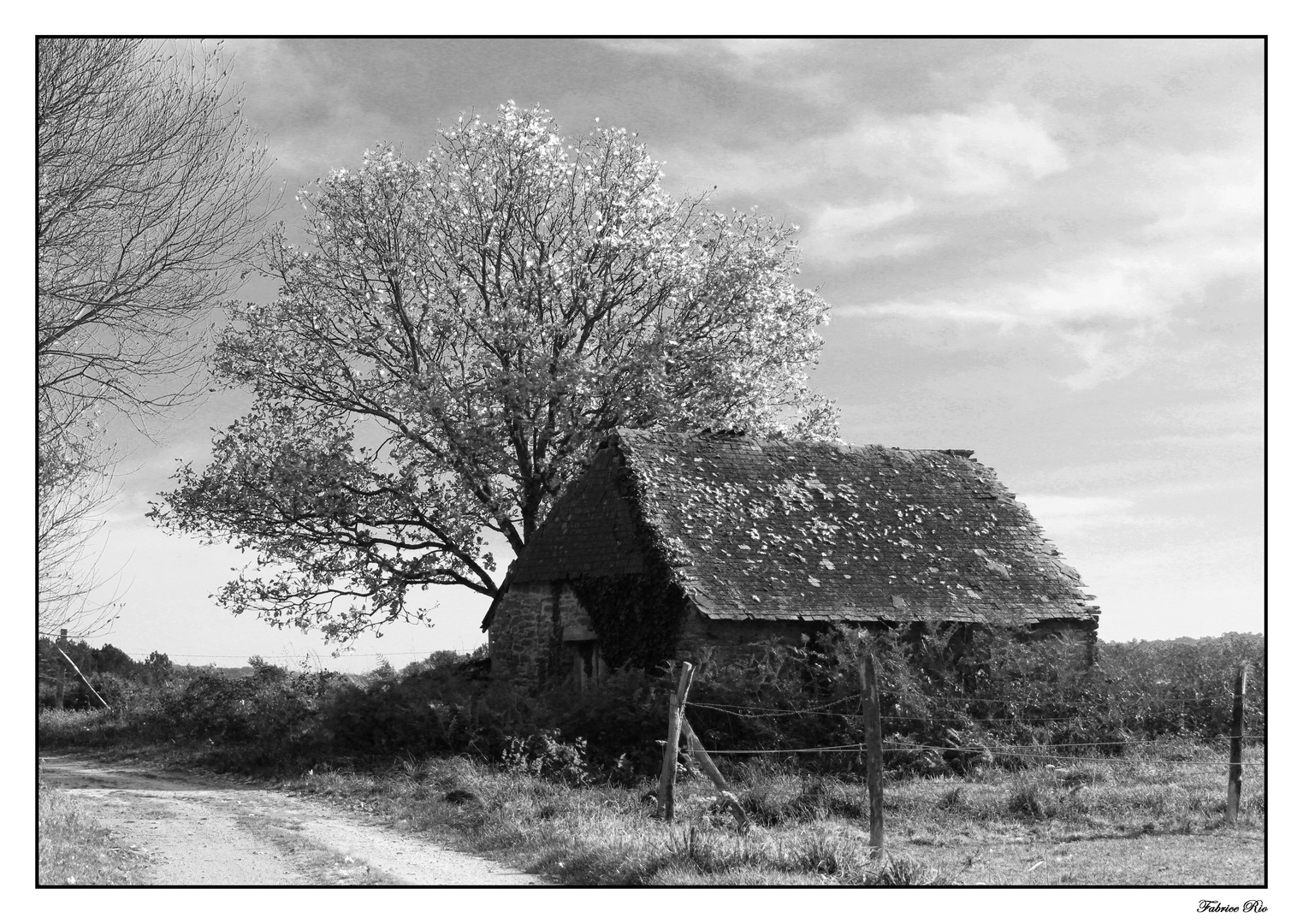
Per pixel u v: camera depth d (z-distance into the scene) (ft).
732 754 72.59
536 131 121.08
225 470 117.50
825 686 80.48
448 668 95.20
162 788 70.59
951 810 58.75
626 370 118.11
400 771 71.41
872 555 93.20
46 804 54.65
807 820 55.31
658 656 84.43
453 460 115.65
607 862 43.62
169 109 61.41
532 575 93.76
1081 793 60.75
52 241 58.80
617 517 91.25
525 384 112.98
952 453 108.27
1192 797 59.93
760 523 92.68
